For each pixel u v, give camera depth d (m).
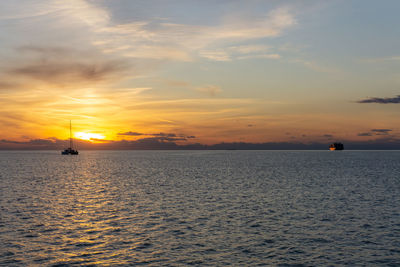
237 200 42.44
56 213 34.22
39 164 147.38
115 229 27.72
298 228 28.11
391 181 66.25
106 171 99.50
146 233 26.56
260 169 105.75
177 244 23.75
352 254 21.77
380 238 25.16
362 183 62.56
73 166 130.25
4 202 40.97
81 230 27.39
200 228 28.09
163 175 83.19
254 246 23.33
